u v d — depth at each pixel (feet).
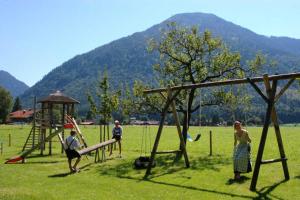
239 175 55.16
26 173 64.54
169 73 88.48
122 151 106.63
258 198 44.65
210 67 86.02
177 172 63.41
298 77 48.29
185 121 83.92
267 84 50.29
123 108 90.12
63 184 54.29
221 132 236.02
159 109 87.40
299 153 95.04
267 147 115.34
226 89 84.89
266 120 49.26
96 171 66.85
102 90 112.27
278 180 53.98
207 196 45.96
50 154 97.86
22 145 135.13
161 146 132.77
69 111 114.73
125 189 50.60
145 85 89.04
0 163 78.43
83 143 100.99
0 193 47.16
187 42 86.43
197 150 109.40
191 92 84.64
